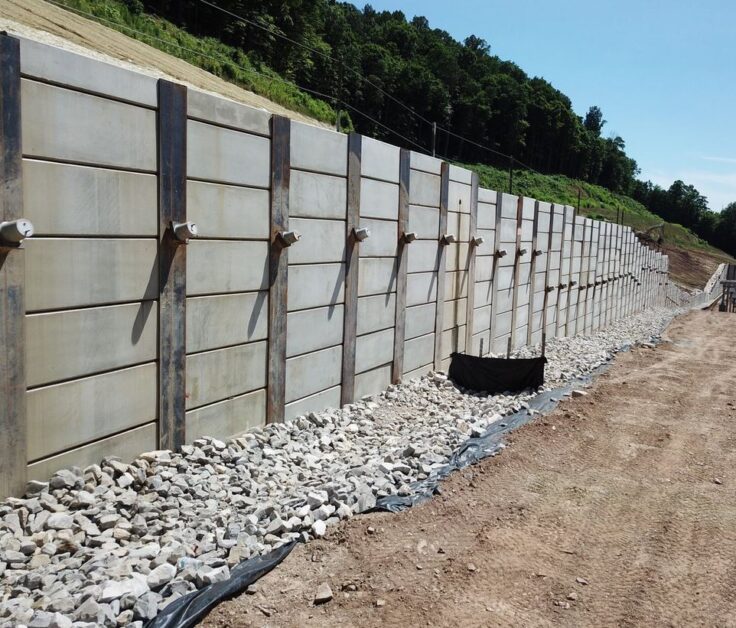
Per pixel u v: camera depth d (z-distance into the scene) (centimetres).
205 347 700
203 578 457
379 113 7538
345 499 631
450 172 1262
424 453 809
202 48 4300
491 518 642
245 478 652
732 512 694
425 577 511
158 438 646
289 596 470
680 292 6159
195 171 662
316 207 868
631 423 1070
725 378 1553
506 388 1247
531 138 11556
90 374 568
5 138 473
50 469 538
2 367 484
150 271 618
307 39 6631
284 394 835
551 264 2025
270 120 763
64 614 399
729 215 14288
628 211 11212
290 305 834
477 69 12419
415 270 1170
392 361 1123
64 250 532
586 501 707
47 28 1847
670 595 511
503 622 457
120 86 569
